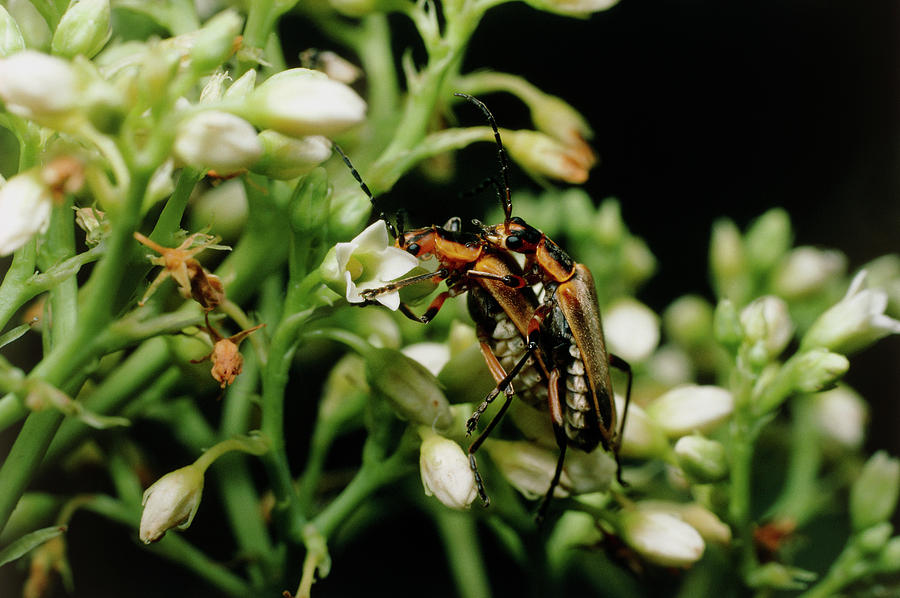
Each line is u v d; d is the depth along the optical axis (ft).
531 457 0.37
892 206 0.54
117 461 0.40
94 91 0.32
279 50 0.40
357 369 0.40
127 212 0.33
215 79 0.35
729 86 0.55
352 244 0.35
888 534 0.40
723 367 0.45
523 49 0.52
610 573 0.43
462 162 0.46
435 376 0.37
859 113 0.55
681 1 0.54
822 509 0.44
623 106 0.54
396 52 0.48
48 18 0.36
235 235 0.41
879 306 0.39
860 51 0.55
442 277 0.37
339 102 0.33
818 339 0.39
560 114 0.41
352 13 0.39
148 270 0.34
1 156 0.39
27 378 0.33
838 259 0.45
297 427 0.44
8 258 0.37
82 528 0.42
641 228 0.53
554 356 0.38
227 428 0.40
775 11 0.55
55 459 0.38
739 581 0.39
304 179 0.36
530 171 0.40
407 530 0.44
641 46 0.53
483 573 0.42
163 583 0.42
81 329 0.33
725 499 0.39
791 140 0.54
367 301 0.36
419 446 0.37
